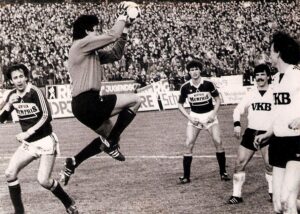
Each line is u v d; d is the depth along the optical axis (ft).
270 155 14.74
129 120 14.75
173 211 19.93
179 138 43.68
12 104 18.86
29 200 23.03
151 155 34.94
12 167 19.20
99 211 20.40
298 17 110.93
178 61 88.02
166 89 79.56
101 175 28.53
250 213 19.21
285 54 14.12
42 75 77.46
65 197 19.36
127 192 23.85
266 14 109.50
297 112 13.89
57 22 90.17
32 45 83.10
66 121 65.46
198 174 27.86
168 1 103.86
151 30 95.96
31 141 18.95
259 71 20.21
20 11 89.66
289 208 13.43
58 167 31.86
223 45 99.45
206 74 88.17
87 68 14.35
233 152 34.68
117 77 80.69
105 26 96.12
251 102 20.54
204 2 106.22
